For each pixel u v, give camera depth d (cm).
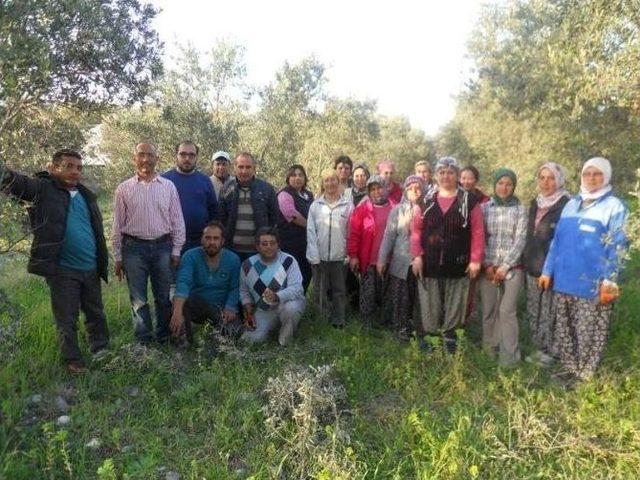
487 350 505
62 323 429
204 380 426
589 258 444
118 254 490
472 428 365
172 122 1255
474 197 502
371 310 611
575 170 1359
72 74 455
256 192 569
